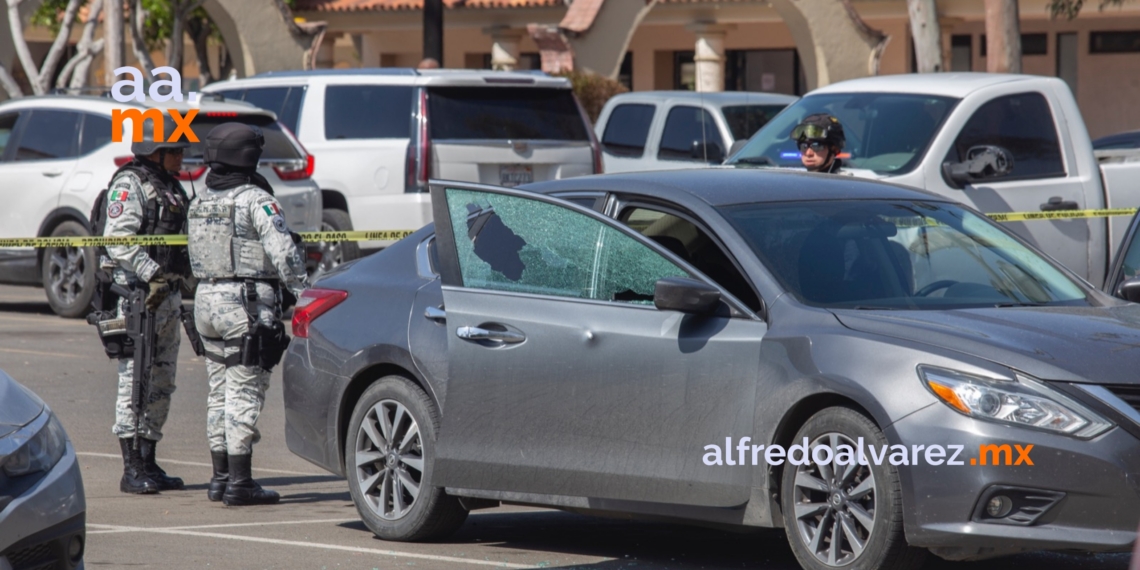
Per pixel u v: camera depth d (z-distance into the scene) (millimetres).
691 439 14922
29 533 12766
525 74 38875
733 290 15398
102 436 23766
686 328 15062
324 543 16969
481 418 16188
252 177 19047
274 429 25297
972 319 14430
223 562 15883
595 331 15562
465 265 16672
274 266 18859
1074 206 29906
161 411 20078
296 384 18203
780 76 81812
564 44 64375
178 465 22000
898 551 13727
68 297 37344
